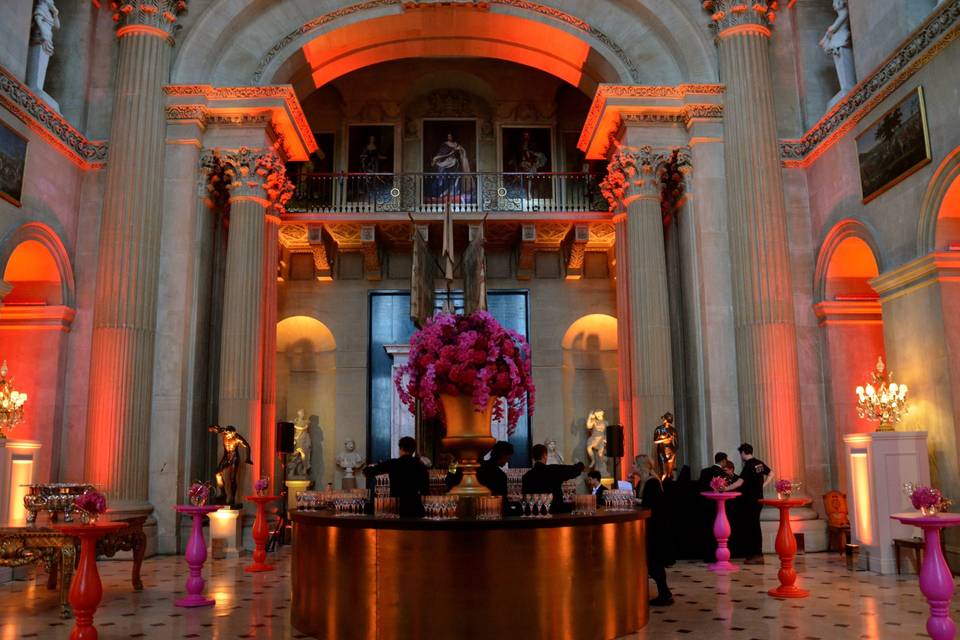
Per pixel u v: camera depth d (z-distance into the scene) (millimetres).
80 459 11797
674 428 11344
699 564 9883
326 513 6320
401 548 5566
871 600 7305
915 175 9867
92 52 13219
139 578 8234
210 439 12750
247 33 13547
